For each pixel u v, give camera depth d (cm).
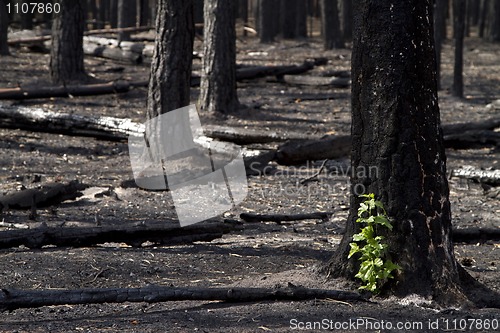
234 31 2150
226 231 1060
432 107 768
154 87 1580
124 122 1800
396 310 739
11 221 1144
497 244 1075
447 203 775
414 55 753
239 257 978
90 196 1334
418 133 757
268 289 774
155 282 866
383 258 763
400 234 759
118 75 2981
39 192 1224
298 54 3884
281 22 4659
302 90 2802
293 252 1009
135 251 991
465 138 1780
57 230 982
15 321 727
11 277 870
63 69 2567
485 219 1246
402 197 756
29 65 3130
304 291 770
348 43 4394
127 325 708
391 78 754
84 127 1839
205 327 699
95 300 748
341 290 779
